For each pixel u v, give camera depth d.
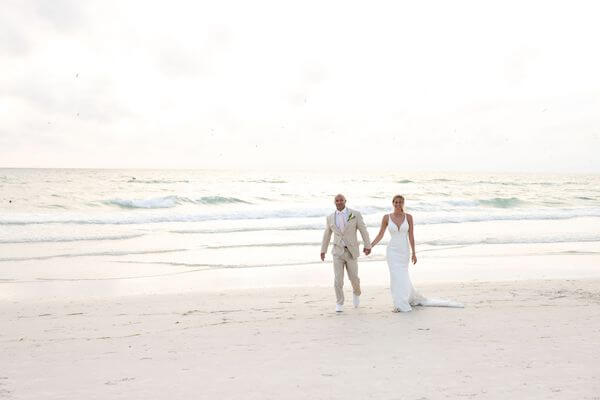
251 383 4.46
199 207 30.25
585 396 4.06
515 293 8.70
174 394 4.22
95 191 43.16
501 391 4.19
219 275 11.38
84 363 5.12
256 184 61.34
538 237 17.55
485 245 15.96
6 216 22.34
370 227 20.41
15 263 12.55
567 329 6.24
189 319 7.07
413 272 11.62
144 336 6.18
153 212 25.45
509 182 79.88
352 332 6.17
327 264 12.77
